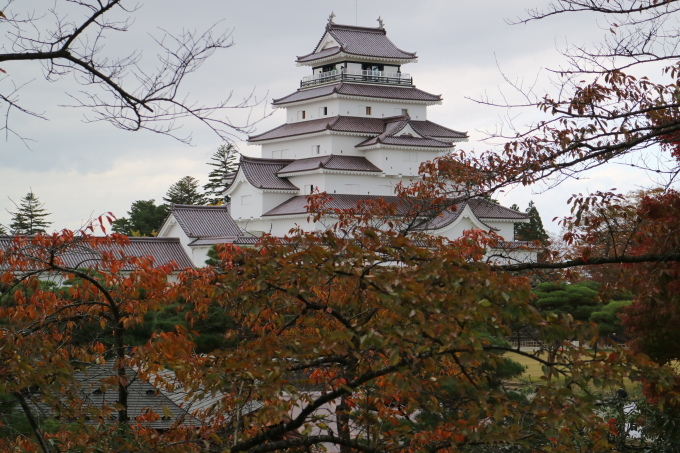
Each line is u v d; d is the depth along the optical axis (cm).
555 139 1334
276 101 9519
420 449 998
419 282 870
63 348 1196
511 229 7912
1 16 888
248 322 1269
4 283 1144
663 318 1833
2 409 1209
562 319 871
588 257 1263
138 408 1645
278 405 899
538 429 972
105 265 1170
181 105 920
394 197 8794
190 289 1254
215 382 948
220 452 941
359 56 9281
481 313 845
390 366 866
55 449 1034
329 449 1620
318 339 956
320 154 9012
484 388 1059
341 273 910
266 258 945
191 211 7119
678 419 1669
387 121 9144
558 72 1300
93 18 898
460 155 1511
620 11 1175
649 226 1290
